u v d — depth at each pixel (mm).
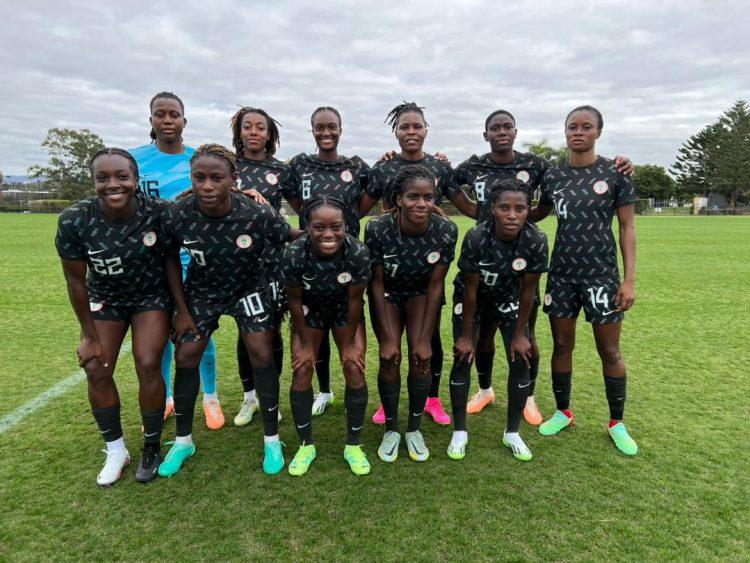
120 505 2570
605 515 2488
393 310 3219
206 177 2615
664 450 3152
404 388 4371
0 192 61656
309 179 3770
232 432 3471
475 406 3859
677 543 2289
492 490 2717
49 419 3535
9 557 2182
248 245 2891
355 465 2914
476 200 3832
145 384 2822
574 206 3258
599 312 3230
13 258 12227
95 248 2658
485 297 3246
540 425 3535
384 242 2980
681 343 5465
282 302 3342
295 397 2967
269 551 2225
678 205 72250
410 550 2230
